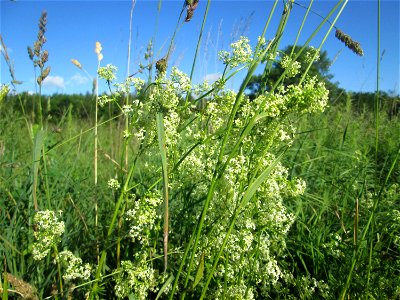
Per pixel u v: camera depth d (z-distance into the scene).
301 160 0.86
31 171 0.60
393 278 0.49
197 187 0.48
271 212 0.42
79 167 0.84
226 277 0.42
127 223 0.56
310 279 0.51
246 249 0.41
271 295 0.53
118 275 0.43
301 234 0.60
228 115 0.45
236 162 0.40
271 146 0.42
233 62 0.43
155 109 0.42
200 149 0.49
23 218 0.58
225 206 0.41
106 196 0.66
